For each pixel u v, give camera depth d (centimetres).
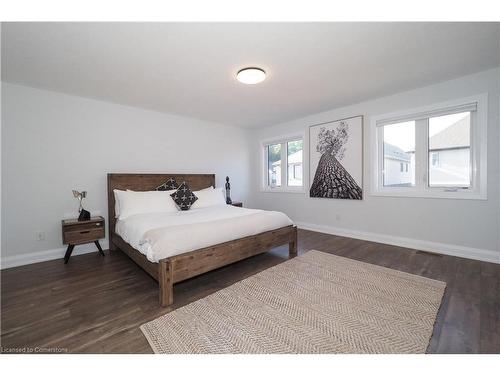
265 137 523
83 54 208
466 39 195
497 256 258
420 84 292
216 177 479
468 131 279
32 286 216
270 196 516
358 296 191
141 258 224
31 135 280
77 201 313
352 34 186
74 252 308
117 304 184
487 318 160
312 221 438
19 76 251
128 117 359
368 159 357
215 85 283
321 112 409
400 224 330
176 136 416
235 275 240
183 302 188
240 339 142
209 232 220
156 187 376
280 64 233
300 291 201
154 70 241
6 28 169
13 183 271
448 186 295
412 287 205
